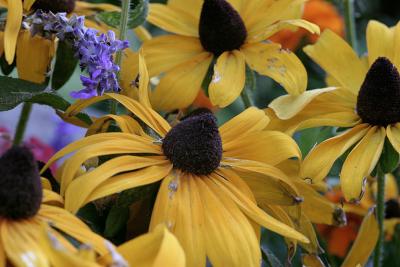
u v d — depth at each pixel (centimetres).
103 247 31
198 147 36
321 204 39
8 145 50
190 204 34
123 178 34
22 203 31
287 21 42
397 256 50
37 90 39
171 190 34
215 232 33
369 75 40
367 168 38
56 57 43
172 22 44
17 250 29
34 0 41
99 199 36
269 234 51
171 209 34
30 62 41
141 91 38
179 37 44
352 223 52
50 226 31
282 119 40
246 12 44
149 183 34
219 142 36
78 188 33
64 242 31
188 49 44
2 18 41
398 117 40
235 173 37
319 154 38
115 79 36
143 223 36
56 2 43
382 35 43
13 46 37
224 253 33
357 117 41
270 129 40
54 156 35
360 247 41
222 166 37
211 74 43
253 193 37
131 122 37
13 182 31
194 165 36
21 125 45
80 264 26
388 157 40
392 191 54
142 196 35
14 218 31
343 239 52
